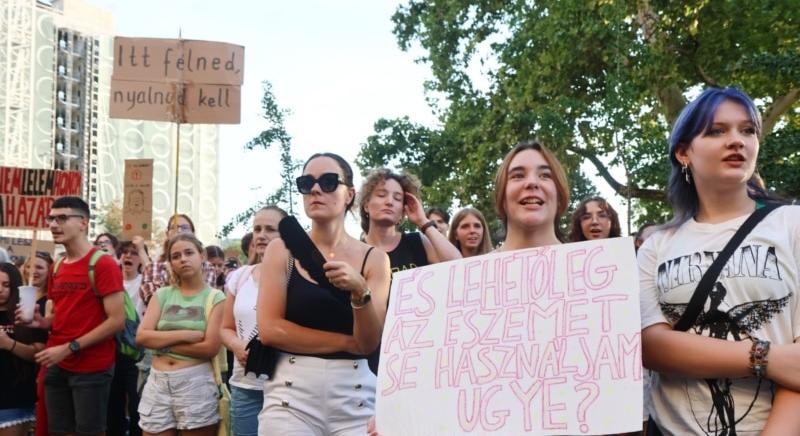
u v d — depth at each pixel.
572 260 2.76
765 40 16.45
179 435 6.03
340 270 3.45
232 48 9.06
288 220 3.69
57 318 6.39
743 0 15.66
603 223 5.75
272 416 3.71
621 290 2.63
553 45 16.84
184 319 5.96
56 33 69.19
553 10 16.70
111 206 54.22
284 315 3.73
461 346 2.80
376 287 3.81
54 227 6.39
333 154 3.97
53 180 9.09
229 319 5.70
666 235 2.80
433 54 19.81
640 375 2.49
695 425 2.57
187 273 6.04
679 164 2.82
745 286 2.50
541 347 2.67
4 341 6.49
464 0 19.14
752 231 2.56
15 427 6.66
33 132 66.88
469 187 17.81
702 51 16.47
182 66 9.02
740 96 2.64
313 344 3.69
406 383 2.85
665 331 2.61
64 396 6.32
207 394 5.94
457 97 19.52
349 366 3.74
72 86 70.81
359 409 3.75
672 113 17.30
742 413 2.49
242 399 5.34
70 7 70.75
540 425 2.57
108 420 7.29
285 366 3.74
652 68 15.61
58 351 6.14
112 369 6.48
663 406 2.71
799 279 2.50
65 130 69.50
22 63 66.50
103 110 72.38
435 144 19.05
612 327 2.59
